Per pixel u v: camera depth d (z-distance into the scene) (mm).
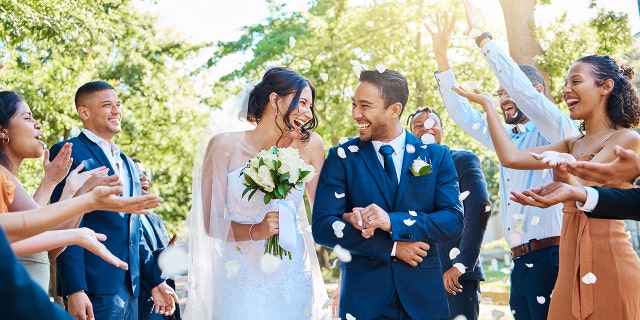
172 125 16859
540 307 3943
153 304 4887
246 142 3643
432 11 14695
